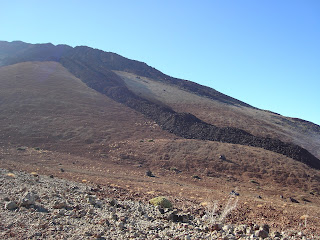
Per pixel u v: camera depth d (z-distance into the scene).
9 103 64.44
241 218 13.22
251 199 22.80
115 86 91.19
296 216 14.91
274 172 42.38
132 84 104.00
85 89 86.25
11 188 11.30
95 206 10.73
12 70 93.38
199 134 60.06
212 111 84.62
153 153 47.38
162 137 57.44
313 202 31.62
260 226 10.48
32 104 65.81
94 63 125.50
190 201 17.02
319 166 50.28
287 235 9.95
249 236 8.58
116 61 144.12
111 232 7.45
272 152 51.12
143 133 58.88
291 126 86.06
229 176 40.50
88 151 46.06
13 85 77.50
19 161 33.22
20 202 8.62
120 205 11.66
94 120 62.66
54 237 6.59
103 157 43.84
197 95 109.75
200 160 45.16
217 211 14.19
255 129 72.31
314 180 41.38
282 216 14.62
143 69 144.00
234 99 134.75
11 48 150.62
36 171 24.77
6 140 45.97
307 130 85.19
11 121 54.97
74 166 34.97
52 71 100.88
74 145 48.38
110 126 60.41
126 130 59.41
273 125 81.94
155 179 32.84
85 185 17.28
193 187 29.88
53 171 27.14
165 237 7.54
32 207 8.55
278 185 38.47
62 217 8.22
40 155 39.25
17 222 7.25
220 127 65.06
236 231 9.11
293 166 45.03
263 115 95.56
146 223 9.04
